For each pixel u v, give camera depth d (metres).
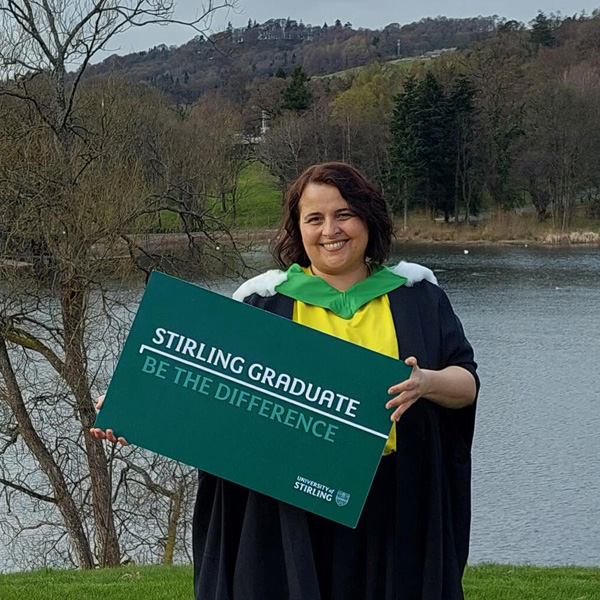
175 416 3.20
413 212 60.38
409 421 3.27
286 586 3.23
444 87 64.69
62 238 13.44
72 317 13.68
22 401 14.25
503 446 17.69
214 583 3.30
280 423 3.18
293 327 3.19
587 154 60.19
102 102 14.98
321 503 3.17
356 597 3.26
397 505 3.23
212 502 3.38
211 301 3.21
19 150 13.59
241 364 3.20
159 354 3.21
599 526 13.70
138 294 14.34
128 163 14.96
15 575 9.14
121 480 14.18
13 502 16.53
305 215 3.36
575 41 78.19
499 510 14.42
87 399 13.87
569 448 17.38
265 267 15.13
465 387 3.23
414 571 3.23
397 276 3.44
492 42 78.25
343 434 3.17
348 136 59.00
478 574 8.55
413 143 58.94
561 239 56.03
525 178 60.44
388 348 3.31
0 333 13.59
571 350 26.44
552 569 9.01
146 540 14.71
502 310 33.22
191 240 14.81
